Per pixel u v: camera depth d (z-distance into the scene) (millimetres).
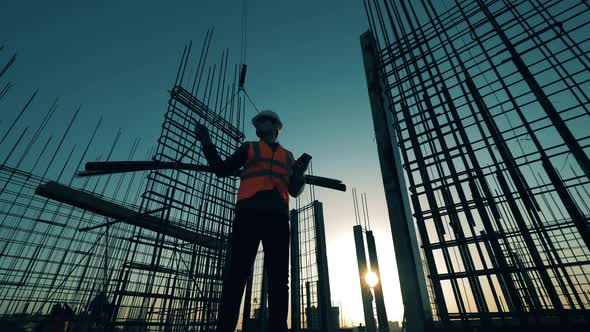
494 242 2342
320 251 8805
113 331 3281
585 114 2215
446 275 2543
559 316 1984
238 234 1928
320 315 8008
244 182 2121
